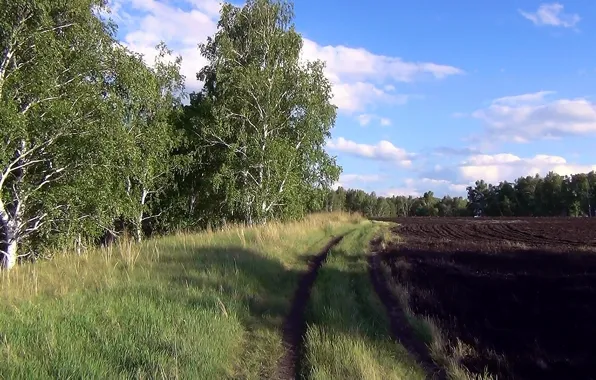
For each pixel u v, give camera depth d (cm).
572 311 1020
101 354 537
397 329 835
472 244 2148
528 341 853
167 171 2442
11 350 509
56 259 1253
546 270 1469
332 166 2867
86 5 1571
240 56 2659
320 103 2764
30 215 1650
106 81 1767
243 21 2727
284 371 589
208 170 2742
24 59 1519
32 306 689
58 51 1475
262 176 2597
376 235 2314
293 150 2619
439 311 998
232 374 561
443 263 1542
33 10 1452
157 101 2278
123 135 1686
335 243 1888
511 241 2338
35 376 459
